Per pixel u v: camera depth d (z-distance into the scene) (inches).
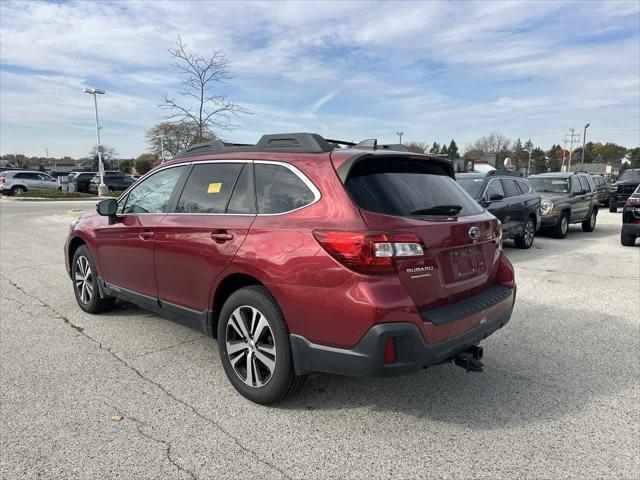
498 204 375.6
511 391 142.9
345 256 110.5
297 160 131.1
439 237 119.6
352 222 112.9
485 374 154.7
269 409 131.3
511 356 169.9
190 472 103.9
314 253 115.3
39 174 1429.6
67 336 187.2
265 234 126.9
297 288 117.6
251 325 133.0
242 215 137.4
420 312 115.0
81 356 167.2
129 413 128.3
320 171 124.7
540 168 4217.5
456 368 159.3
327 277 112.9
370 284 108.6
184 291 153.7
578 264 345.1
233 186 144.6
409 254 111.7
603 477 102.6
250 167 142.3
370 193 119.7
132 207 185.9
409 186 129.0
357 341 109.7
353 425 123.5
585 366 161.3
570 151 3435.0
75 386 143.8
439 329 114.2
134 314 216.2
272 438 117.3
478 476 103.0
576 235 529.3
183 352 171.8
